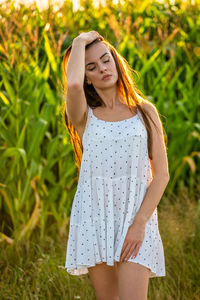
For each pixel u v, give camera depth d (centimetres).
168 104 558
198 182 579
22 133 452
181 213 489
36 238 457
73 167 475
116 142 258
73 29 569
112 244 254
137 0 614
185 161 541
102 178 260
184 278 374
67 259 268
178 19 605
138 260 249
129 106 263
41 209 455
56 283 362
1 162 457
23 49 473
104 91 266
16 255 411
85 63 265
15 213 452
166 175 261
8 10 512
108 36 580
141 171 260
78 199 268
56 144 463
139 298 248
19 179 455
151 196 255
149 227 257
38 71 477
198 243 420
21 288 357
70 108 266
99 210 259
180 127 557
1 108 479
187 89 604
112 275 271
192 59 609
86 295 348
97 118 266
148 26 601
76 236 266
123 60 284
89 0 616
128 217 254
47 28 514
